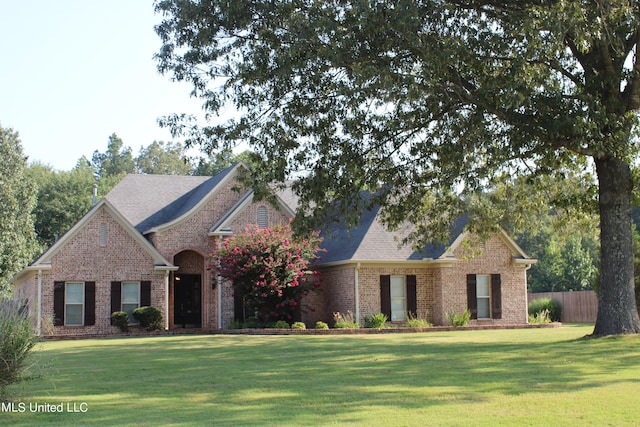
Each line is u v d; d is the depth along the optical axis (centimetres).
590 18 1639
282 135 1981
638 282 2900
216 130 1978
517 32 1661
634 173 2116
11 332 980
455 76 1766
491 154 1952
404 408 934
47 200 6078
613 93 1839
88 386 1208
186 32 1916
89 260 3102
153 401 1041
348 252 3294
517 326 3133
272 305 3131
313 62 1753
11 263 4722
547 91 1708
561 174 2081
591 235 2680
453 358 1575
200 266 3522
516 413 884
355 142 1994
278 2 1805
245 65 1883
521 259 3441
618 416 855
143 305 3167
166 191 3722
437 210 2452
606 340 1819
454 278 3312
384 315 3225
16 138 4969
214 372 1398
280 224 3200
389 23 1634
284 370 1410
